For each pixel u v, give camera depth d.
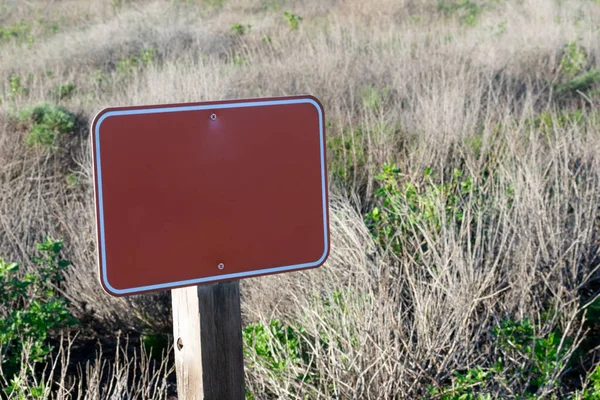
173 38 11.16
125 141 1.76
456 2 13.29
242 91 7.79
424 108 6.07
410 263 3.54
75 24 14.88
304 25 12.15
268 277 3.75
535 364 3.15
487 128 5.20
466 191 4.36
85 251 4.46
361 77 7.90
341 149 5.89
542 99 6.89
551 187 4.56
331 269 3.68
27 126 6.68
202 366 1.95
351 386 2.89
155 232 1.80
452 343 3.10
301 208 1.92
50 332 4.19
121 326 4.28
